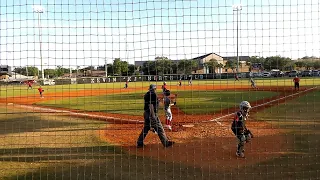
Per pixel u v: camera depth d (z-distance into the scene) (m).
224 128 10.16
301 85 27.31
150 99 7.96
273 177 5.74
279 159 6.75
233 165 6.46
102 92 25.67
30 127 10.94
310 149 7.44
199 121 11.75
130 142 8.58
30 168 6.45
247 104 7.10
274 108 15.11
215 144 8.16
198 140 8.62
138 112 14.67
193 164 6.58
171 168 6.36
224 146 7.94
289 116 12.46
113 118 12.84
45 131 10.20
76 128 10.66
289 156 6.94
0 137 9.28
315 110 14.12
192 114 13.72
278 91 23.86
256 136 8.85
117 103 18.91
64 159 7.04
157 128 7.97
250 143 8.10
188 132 9.70
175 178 5.79
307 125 10.37
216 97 21.00
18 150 7.79
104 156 7.25
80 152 7.59
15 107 17.58
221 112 14.22
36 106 17.97
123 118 12.84
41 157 7.19
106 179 5.79
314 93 22.00
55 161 6.90
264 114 13.09
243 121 7.10
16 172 6.22
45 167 6.51
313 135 8.85
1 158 7.12
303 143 8.00
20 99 22.11
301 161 6.57
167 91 10.36
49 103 19.44
